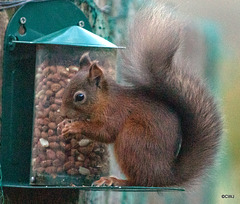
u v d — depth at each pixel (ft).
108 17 46.75
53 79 44.06
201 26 49.60
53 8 45.55
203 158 44.24
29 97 44.78
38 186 43.27
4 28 44.14
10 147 44.29
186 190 44.09
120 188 41.75
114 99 44.01
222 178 50.80
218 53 50.08
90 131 43.57
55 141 43.93
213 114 44.55
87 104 43.57
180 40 44.14
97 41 43.37
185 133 44.37
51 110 43.98
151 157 43.45
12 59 44.32
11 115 44.37
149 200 49.19
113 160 45.09
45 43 42.83
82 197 46.85
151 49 43.98
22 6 44.55
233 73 50.62
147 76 44.32
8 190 44.16
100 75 43.78
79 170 44.21
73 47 44.55
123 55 44.24
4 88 44.21
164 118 43.86
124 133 43.60
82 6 46.75
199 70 46.44
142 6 44.09
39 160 43.78
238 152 51.60
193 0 49.52
